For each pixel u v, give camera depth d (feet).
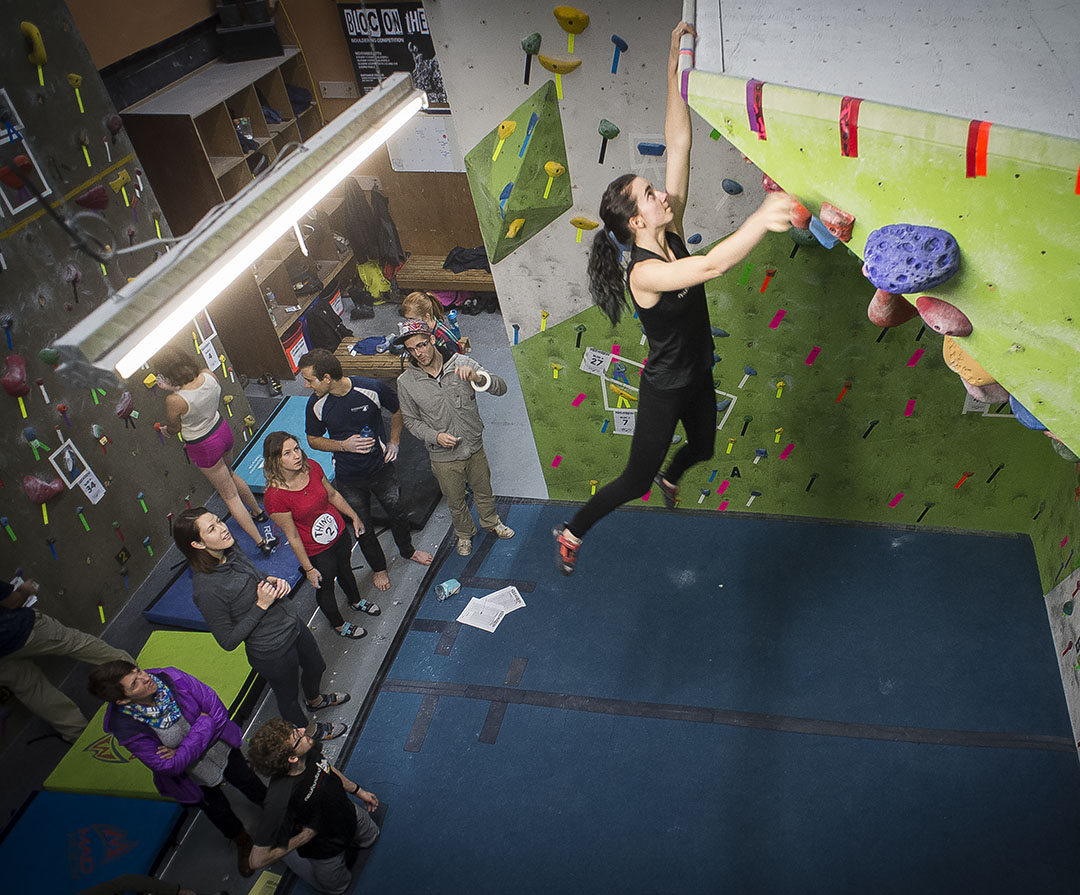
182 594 17.65
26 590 14.12
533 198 13.73
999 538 16.69
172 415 16.20
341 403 15.08
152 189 19.77
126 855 12.99
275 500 14.10
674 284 7.29
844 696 14.44
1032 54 5.05
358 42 24.14
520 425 21.57
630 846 12.88
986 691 14.23
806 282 14.05
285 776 10.96
